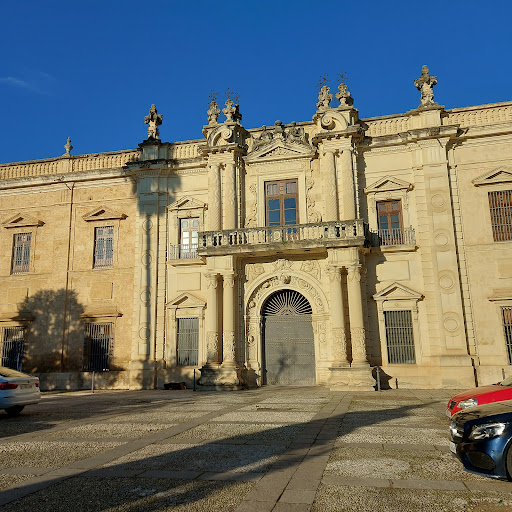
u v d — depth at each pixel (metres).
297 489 6.22
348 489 6.21
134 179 27.25
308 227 22.95
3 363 26.67
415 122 24.22
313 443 8.95
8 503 5.84
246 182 25.64
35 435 10.54
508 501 5.73
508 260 21.86
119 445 9.15
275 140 25.39
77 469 7.39
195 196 26.09
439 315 21.84
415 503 5.68
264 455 8.06
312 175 24.89
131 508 5.63
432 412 13.12
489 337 21.39
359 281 21.78
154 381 24.27
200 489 6.29
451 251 22.28
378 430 10.30
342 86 25.03
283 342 23.91
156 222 26.12
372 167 24.36
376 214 23.84
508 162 22.80
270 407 14.53
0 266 27.92
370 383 20.38
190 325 24.92
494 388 8.52
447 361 21.25
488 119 23.38
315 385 23.02
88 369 25.58
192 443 9.19
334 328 21.59
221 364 22.80
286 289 23.92
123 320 25.67
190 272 25.27
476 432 6.52
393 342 22.47
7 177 28.86
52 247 27.47
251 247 22.95
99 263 26.88
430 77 24.28
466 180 23.09
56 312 26.53
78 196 27.86
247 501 5.79
